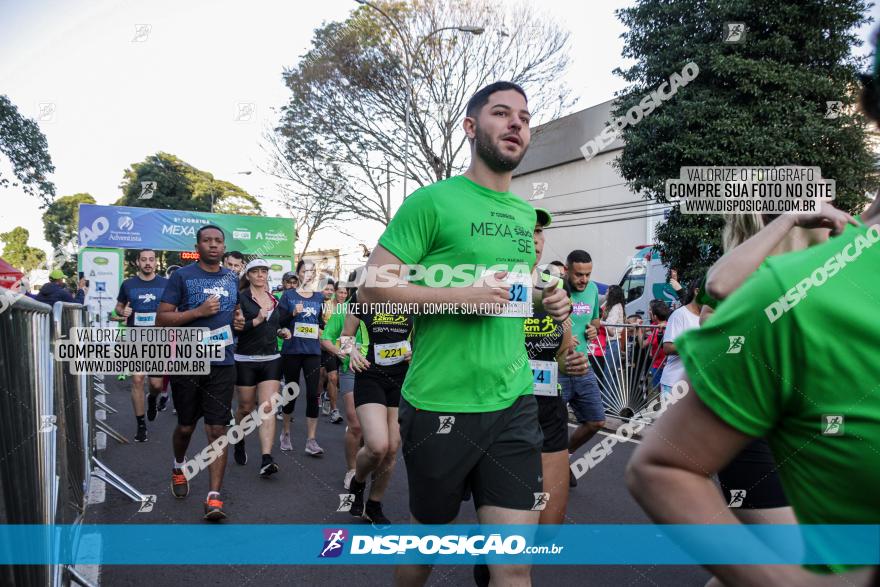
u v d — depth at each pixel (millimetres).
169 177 23234
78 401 4070
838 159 9320
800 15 10312
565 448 3141
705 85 11203
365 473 3846
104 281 15766
